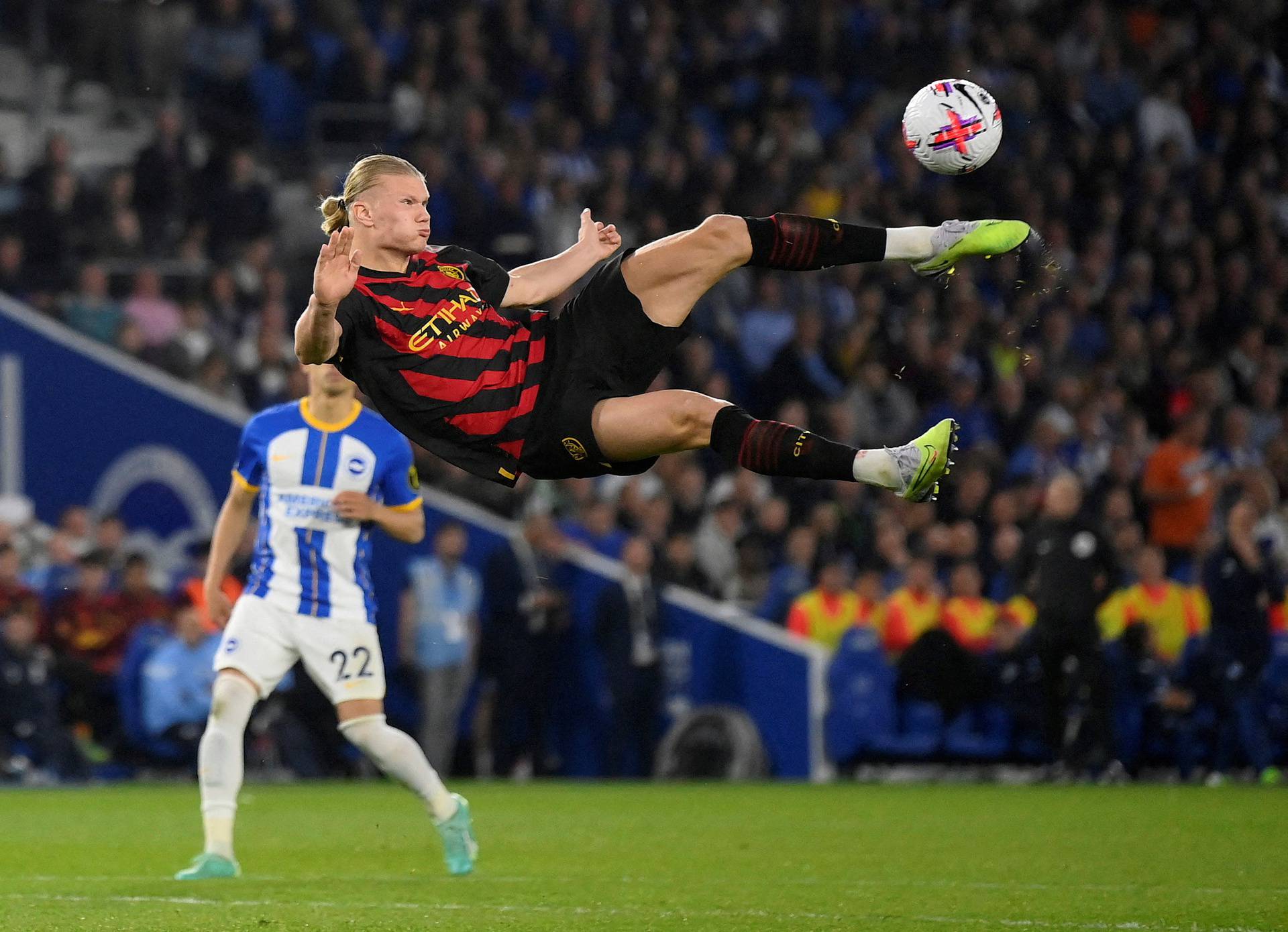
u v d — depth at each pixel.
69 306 55.44
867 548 58.28
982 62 78.94
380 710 26.00
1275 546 56.81
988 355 67.00
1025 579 50.19
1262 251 78.25
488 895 22.97
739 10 78.38
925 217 74.31
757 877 25.52
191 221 61.66
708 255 18.44
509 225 64.81
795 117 74.25
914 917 20.66
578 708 52.00
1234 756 51.91
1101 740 49.94
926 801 41.66
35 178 59.06
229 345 57.78
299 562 25.70
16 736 46.41
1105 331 71.12
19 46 69.81
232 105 67.12
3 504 50.16
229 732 25.44
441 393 18.25
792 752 52.03
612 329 18.45
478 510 53.41
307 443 25.84
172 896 22.59
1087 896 23.00
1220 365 73.06
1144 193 76.75
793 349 63.38
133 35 68.38
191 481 51.78
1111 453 62.41
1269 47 85.06
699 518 57.06
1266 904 22.08
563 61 73.31
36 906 21.36
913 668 51.09
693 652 52.19
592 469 18.53
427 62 70.31
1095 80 80.56
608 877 25.42
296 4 71.12
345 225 18.84
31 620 46.94
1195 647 52.22
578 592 52.06
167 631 48.25
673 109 74.56
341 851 29.70
